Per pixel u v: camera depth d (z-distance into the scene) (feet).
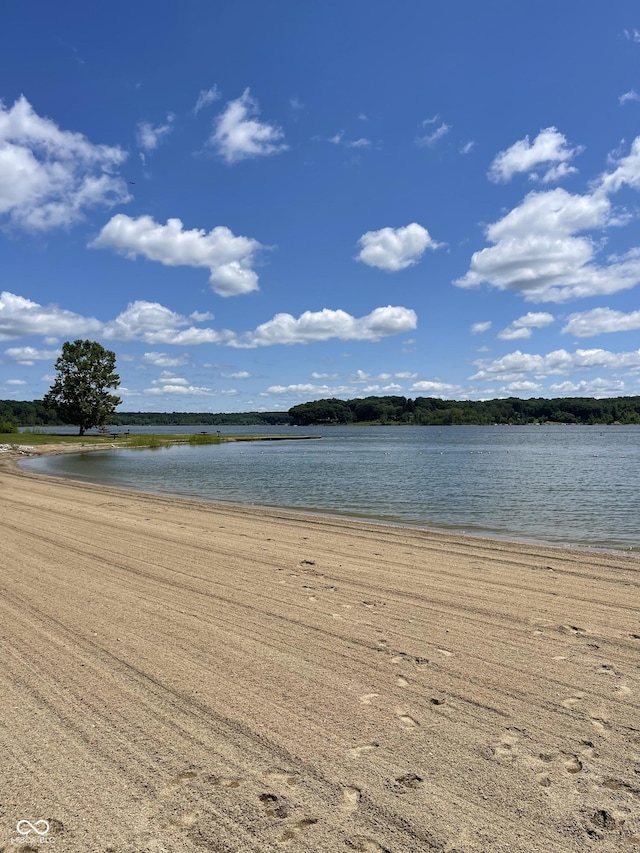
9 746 12.37
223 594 24.14
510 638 18.88
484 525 45.14
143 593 24.20
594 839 9.49
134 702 14.34
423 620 20.75
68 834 9.70
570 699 14.46
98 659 17.04
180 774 11.33
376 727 13.14
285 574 27.84
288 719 13.50
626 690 14.93
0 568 28.68
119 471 106.73
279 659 17.08
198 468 113.39
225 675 15.96
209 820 10.02
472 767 11.53
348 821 9.97
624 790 10.75
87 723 13.32
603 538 39.42
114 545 34.91
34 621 20.44
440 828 9.78
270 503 59.57
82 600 23.11
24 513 48.88
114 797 10.63
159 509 52.39
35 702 14.34
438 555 32.53
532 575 27.78
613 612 21.72
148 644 18.28
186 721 13.41
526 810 10.21
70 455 166.09
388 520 47.75
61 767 11.57
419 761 11.76
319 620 20.72
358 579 26.89
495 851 9.25
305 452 181.16
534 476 89.81
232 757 11.93
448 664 16.71
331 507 56.13
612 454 156.25
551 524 45.57
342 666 16.58
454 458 142.41
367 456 155.22
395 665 16.65
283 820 10.00
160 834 9.68
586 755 11.91
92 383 245.04
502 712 13.80
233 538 37.63
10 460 140.87
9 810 10.30
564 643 18.40
